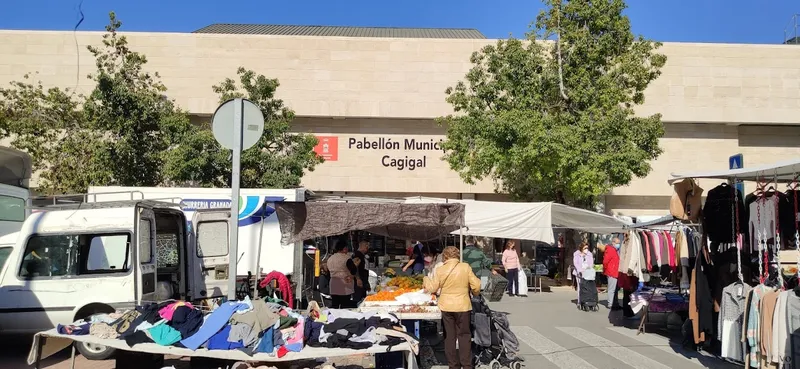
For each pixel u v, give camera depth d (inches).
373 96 1106.1
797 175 324.8
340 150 1119.0
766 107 1125.7
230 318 263.1
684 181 366.6
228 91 877.8
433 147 1122.0
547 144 775.1
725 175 328.2
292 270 504.1
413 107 1106.1
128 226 371.2
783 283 309.6
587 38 821.9
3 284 363.6
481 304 332.8
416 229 478.3
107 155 772.6
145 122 792.9
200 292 480.1
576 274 618.2
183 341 257.3
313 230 352.2
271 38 1104.2
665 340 424.5
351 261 421.4
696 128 1149.1
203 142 782.5
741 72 1128.8
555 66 844.6
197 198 541.6
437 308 338.6
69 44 1062.4
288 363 256.7
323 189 1112.2
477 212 607.8
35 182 974.4
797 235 304.7
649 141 823.1
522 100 819.4
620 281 536.1
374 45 1112.8
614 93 807.7
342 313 297.6
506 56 842.8
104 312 362.3
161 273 423.5
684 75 1124.5
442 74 1111.6
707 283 351.6
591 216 636.1
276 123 828.0
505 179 1043.9
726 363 347.6
